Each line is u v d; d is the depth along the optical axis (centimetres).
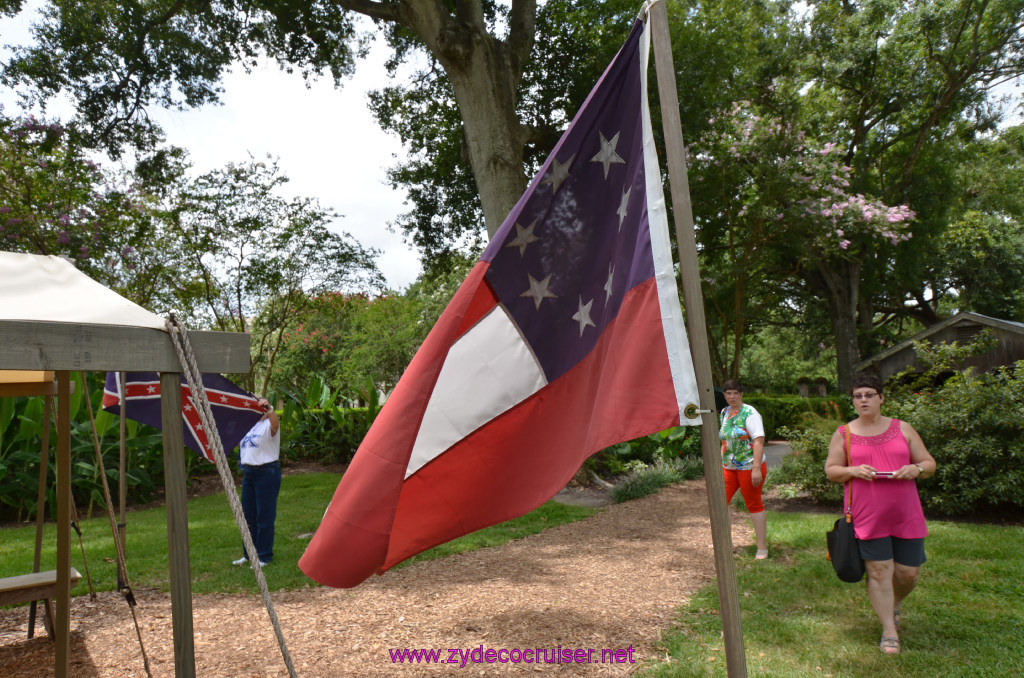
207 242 1450
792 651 384
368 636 427
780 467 976
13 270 292
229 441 566
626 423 251
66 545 319
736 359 1775
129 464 1018
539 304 274
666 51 254
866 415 397
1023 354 1505
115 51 1259
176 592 225
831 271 2516
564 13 1448
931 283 3175
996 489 708
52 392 392
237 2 1350
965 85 2388
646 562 600
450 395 266
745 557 600
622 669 370
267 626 448
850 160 2562
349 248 1552
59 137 1345
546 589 521
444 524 267
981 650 373
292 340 2178
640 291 261
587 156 280
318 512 886
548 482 266
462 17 1190
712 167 1573
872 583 385
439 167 1634
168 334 233
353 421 1445
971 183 2881
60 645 317
